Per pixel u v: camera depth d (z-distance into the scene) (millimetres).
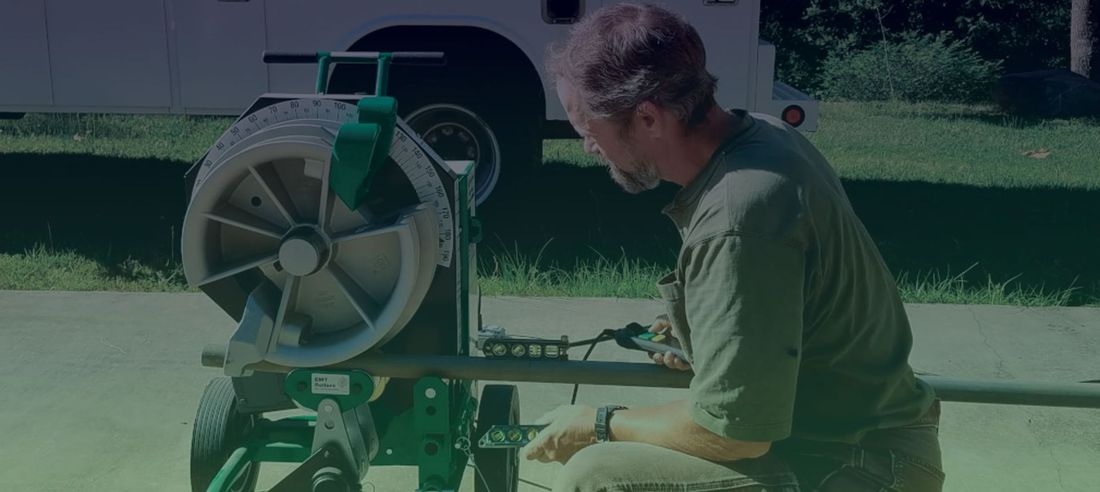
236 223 2377
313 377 2422
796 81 17375
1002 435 3900
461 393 2803
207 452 2852
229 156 2303
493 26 6457
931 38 17766
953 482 3555
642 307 5223
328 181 2289
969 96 16094
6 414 3926
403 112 6629
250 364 2395
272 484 3488
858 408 2059
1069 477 3600
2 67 6656
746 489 2021
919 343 4770
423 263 2385
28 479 3471
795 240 1862
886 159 10281
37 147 9516
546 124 7090
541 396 4223
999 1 17828
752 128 2010
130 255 5965
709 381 1888
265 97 2416
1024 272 6051
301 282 2414
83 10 6531
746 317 1846
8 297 5164
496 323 4957
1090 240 6895
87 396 4090
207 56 6531
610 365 2346
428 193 2418
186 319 4922
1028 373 4449
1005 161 10266
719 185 1911
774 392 1864
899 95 16219
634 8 2006
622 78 1926
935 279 5742
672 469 2049
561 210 7371
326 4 6453
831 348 2016
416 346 2535
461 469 2807
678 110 1938
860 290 1994
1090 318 5133
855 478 2047
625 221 7090
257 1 6453
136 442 3742
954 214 7652
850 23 17766
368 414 2623
